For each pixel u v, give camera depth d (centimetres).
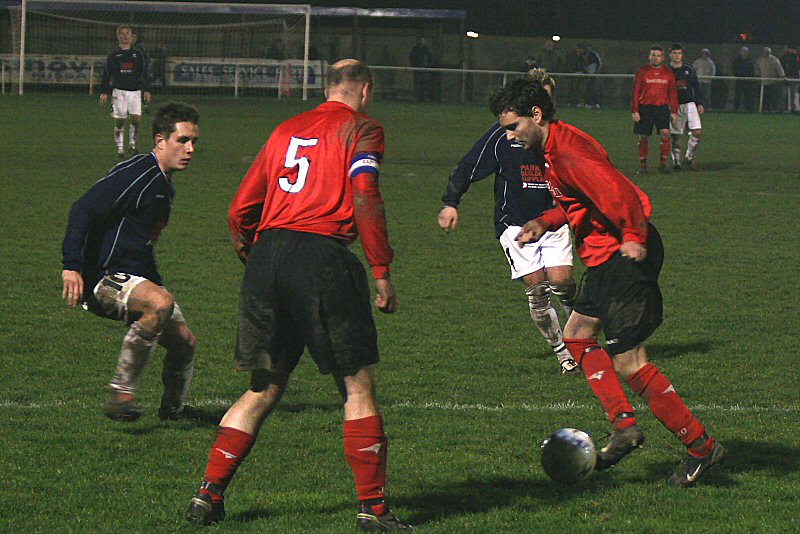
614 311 1630
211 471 1478
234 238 1555
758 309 2948
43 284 3092
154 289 1819
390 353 2462
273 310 1449
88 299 1839
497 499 1597
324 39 12775
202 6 11494
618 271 1627
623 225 1562
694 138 6191
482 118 9756
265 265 1448
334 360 1427
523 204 2373
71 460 1725
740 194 5228
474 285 3234
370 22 12812
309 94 11750
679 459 1778
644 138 5978
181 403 1952
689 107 6141
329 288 1422
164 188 1834
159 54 11581
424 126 8819
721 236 4106
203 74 11706
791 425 1959
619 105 12038
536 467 1733
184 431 1895
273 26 12556
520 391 2186
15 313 2744
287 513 1523
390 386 2200
